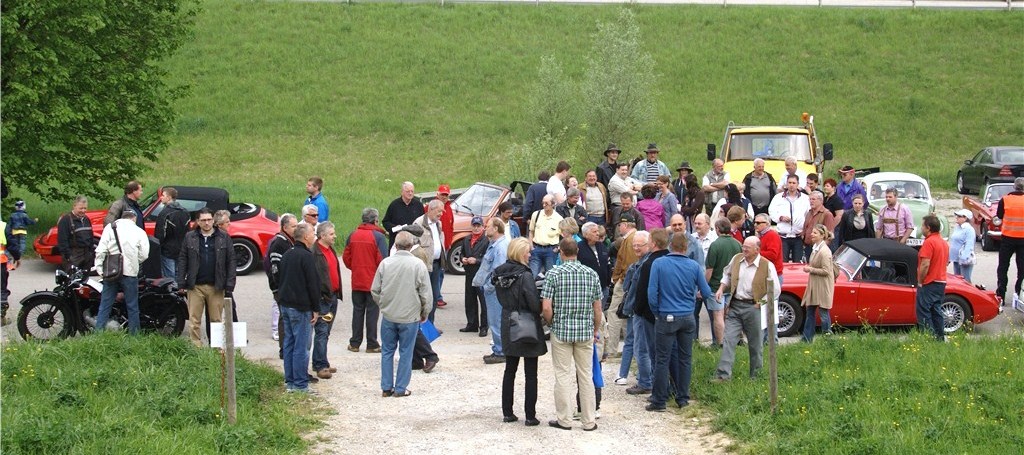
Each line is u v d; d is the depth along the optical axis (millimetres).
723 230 12367
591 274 9930
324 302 11930
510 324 9914
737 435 9570
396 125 42031
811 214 16859
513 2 53656
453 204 20141
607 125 34562
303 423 10016
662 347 10500
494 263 12703
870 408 9734
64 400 9586
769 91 45469
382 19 51812
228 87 44938
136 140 23406
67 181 22297
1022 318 15914
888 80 46531
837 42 49906
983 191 26141
